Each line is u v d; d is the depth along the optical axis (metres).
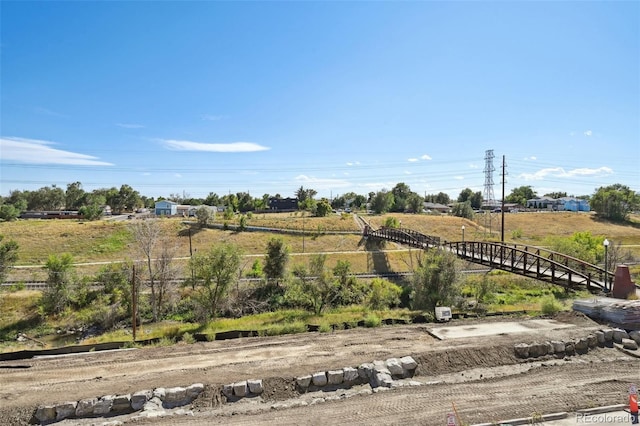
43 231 56.38
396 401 9.91
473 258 31.12
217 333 18.56
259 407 10.30
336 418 9.16
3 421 9.86
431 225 73.81
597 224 77.69
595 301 17.30
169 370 12.48
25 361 14.12
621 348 13.82
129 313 30.41
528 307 24.95
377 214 88.50
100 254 48.97
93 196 111.44
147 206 130.00
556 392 10.27
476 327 16.08
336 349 13.95
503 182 46.94
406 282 37.59
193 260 29.59
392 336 15.41
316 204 88.94
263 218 76.38
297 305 32.53
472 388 10.59
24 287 34.41
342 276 34.81
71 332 28.52
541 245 48.94
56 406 10.14
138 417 9.65
